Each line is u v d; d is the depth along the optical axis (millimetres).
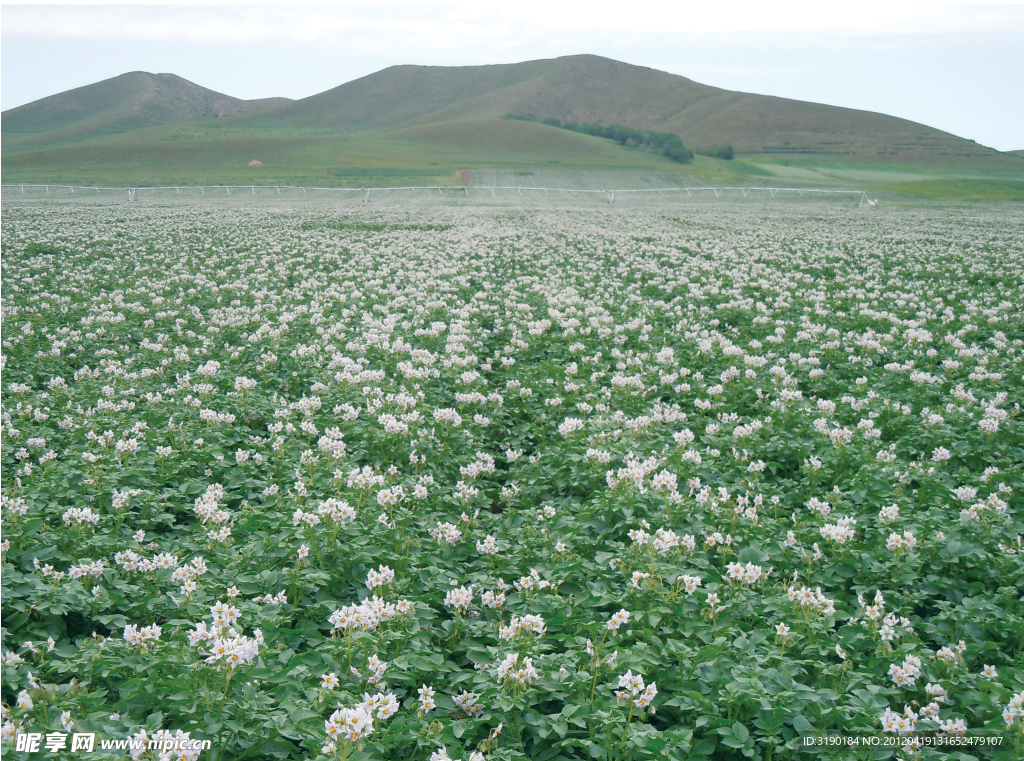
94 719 4840
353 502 8516
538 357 16703
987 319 19688
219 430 11062
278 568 7195
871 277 27781
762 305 21016
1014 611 6738
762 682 5516
